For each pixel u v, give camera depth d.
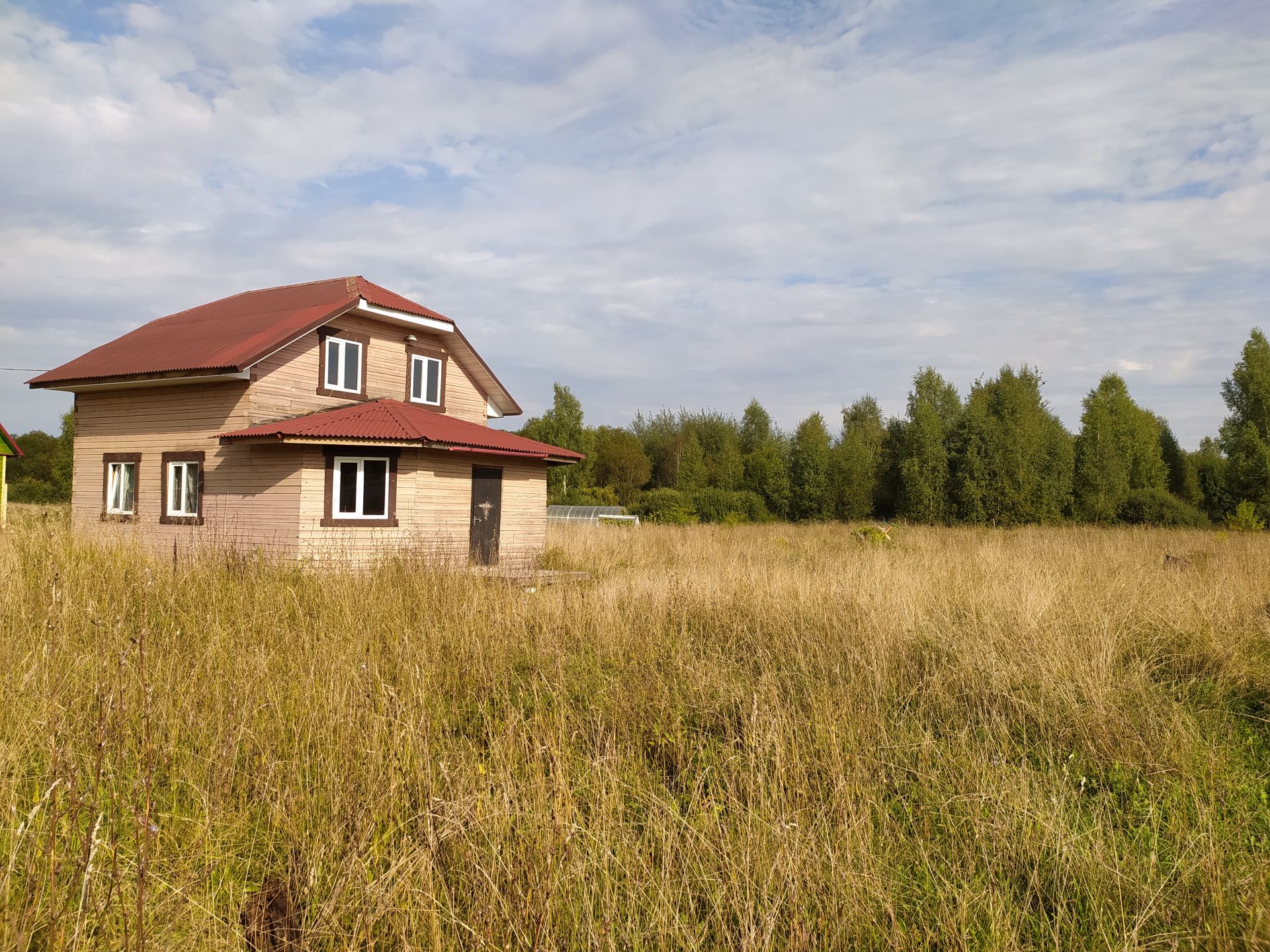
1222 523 37.06
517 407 22.00
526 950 3.20
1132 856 4.15
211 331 17.94
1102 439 37.94
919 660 7.65
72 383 17.16
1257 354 39.00
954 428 39.94
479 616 8.27
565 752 4.91
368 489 15.97
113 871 3.28
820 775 5.00
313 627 7.92
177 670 6.03
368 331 17.98
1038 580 11.04
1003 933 3.42
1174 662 7.85
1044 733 5.93
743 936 3.30
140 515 17.08
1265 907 3.57
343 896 3.47
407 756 4.66
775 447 60.06
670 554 20.52
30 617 7.68
